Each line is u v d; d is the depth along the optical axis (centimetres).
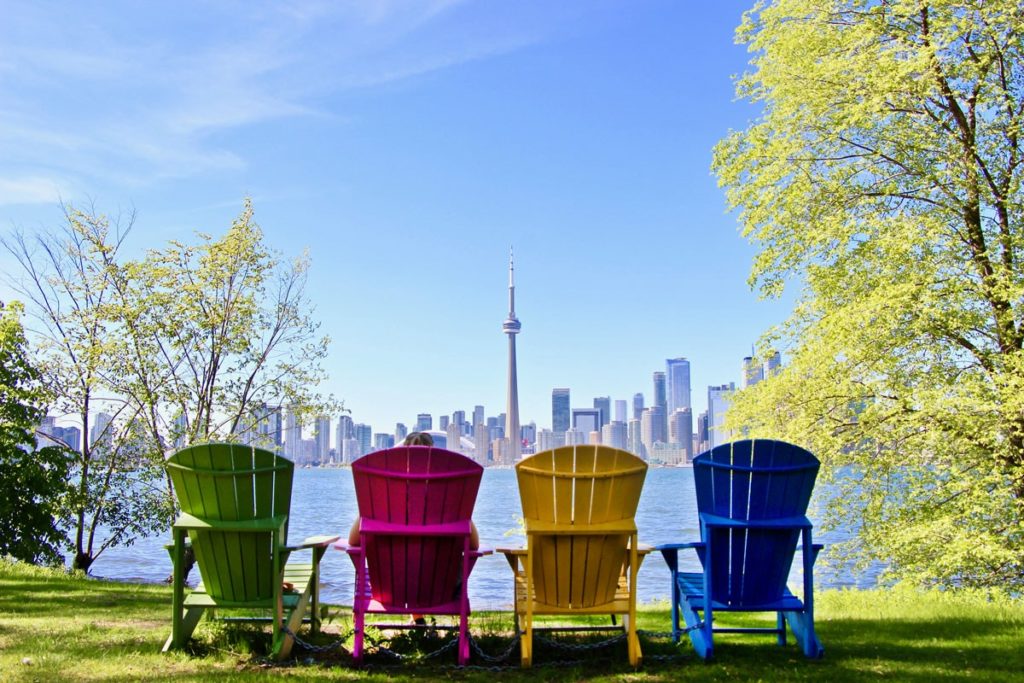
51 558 1491
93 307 1658
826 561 1366
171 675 463
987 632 640
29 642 553
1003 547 1200
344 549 523
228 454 511
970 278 1262
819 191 1419
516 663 521
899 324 1273
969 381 1217
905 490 1334
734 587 538
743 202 1481
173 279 1698
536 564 517
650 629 648
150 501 1666
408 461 505
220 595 535
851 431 1366
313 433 1778
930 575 1247
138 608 771
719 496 539
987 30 1201
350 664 512
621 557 526
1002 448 1245
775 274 1459
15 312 1547
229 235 1719
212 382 1716
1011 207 1249
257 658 518
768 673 484
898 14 1296
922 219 1272
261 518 527
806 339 1441
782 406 1416
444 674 491
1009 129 1270
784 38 1423
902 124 1386
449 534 505
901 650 557
